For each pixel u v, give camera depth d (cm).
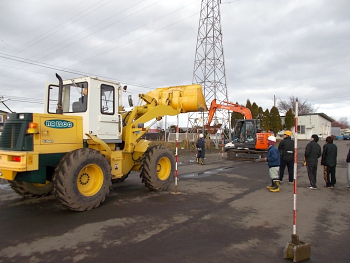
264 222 520
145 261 357
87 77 629
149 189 803
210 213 571
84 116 632
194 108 874
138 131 773
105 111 671
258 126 1734
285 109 6006
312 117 4784
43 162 549
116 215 550
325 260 370
